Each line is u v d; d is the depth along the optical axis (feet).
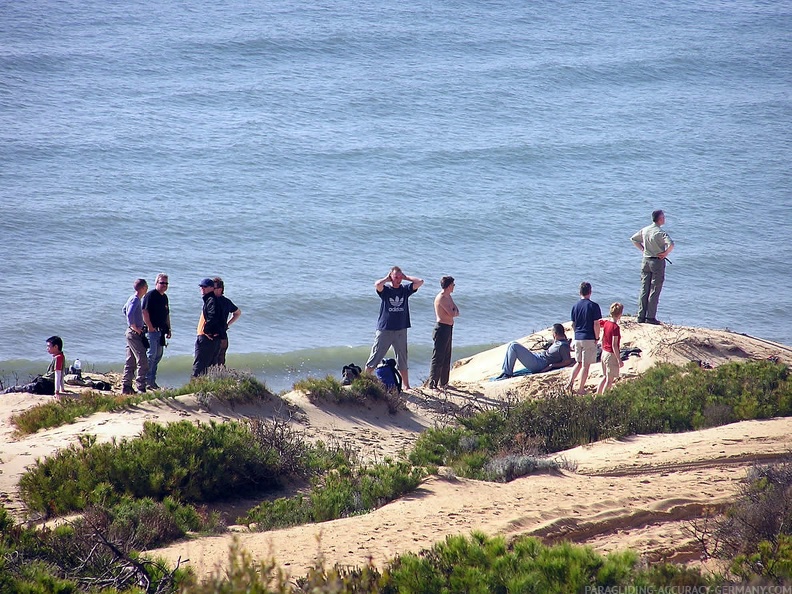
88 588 78.43
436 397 196.54
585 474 126.72
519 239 496.23
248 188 557.33
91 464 119.03
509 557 80.79
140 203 515.09
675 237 508.12
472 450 146.20
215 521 110.11
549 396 170.81
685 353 219.41
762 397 171.53
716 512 104.99
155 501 114.32
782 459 124.16
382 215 519.60
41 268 408.26
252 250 454.81
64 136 634.02
